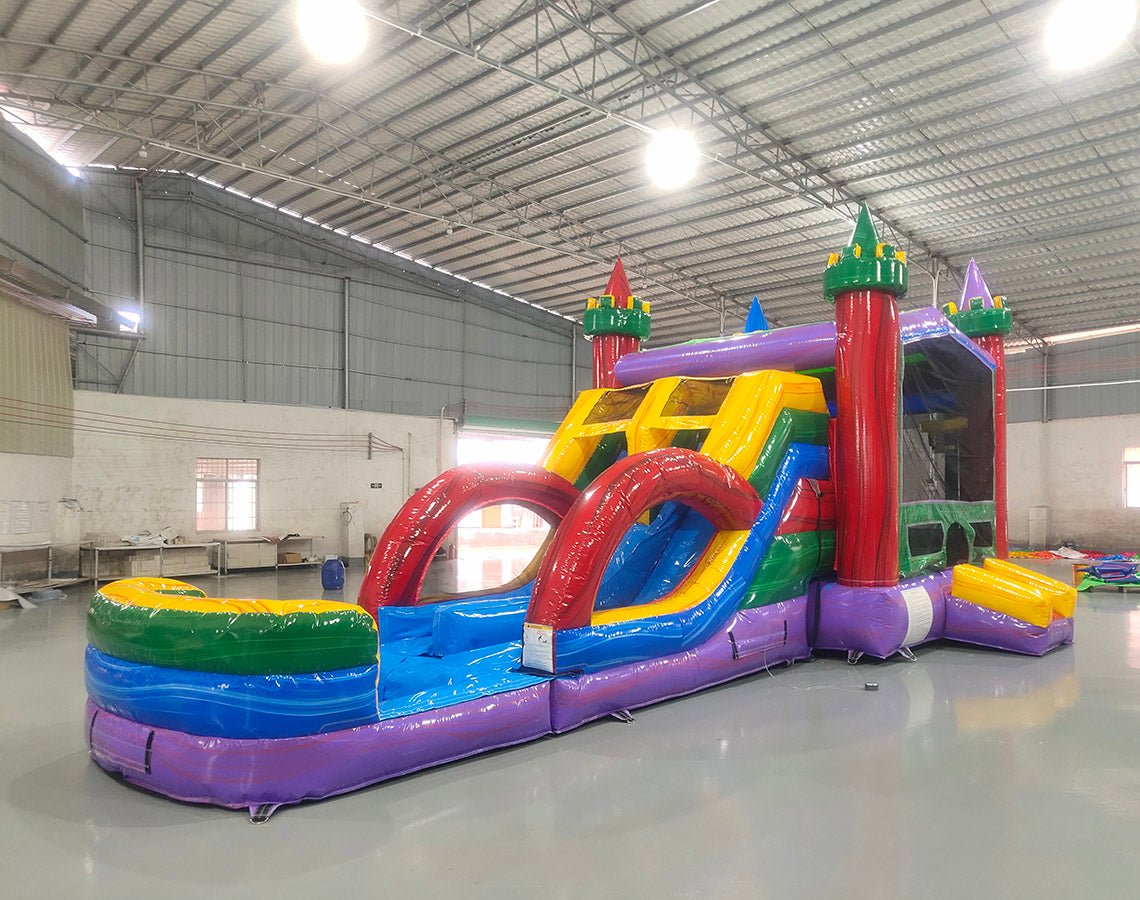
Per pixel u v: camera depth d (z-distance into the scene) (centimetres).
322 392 1567
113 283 1301
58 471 1051
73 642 633
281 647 281
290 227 1528
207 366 1419
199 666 281
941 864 242
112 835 261
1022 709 417
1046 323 1614
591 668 381
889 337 518
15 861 244
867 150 1055
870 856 247
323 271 1571
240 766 276
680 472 428
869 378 515
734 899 220
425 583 1060
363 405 1623
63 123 1068
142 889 226
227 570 1247
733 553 479
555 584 374
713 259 1459
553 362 1992
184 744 282
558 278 1697
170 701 284
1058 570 1249
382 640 435
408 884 228
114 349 1305
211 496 1295
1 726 394
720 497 458
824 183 1138
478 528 2538
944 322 618
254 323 1480
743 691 451
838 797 294
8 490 946
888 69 891
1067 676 493
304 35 667
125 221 1320
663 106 1012
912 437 700
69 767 329
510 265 1644
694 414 555
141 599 305
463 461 1808
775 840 258
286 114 1020
